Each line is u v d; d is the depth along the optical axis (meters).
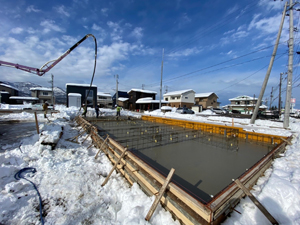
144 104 25.42
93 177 2.80
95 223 1.81
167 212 1.83
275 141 5.04
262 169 2.57
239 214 1.67
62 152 3.82
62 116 10.54
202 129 7.51
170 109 21.09
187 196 1.65
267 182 2.19
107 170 3.16
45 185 2.46
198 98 31.38
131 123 9.53
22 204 2.02
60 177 2.69
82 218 1.87
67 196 2.23
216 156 3.74
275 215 1.62
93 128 5.32
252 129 6.89
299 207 1.65
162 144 4.73
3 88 30.64
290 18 7.84
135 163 2.61
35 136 4.40
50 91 30.94
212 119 11.93
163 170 2.92
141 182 2.33
